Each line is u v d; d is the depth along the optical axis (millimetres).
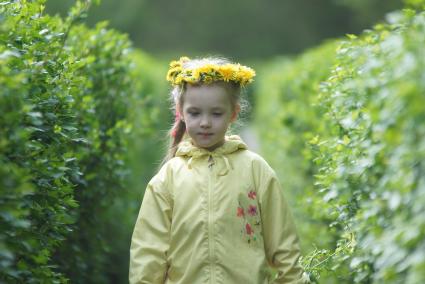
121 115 7242
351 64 4848
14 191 3484
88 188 6223
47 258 4055
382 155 3436
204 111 4523
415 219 2879
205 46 48625
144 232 4527
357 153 4234
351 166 4277
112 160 6605
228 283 4352
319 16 48281
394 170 3160
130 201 8023
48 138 4457
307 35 48500
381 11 24672
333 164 4711
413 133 2840
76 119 5668
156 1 48250
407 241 2863
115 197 6902
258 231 4488
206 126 4516
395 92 2896
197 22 48688
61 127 4523
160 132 12414
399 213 3270
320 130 6281
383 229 3443
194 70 4496
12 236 3760
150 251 4465
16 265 3965
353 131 4426
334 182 4598
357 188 4359
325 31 48500
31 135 4227
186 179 4555
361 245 3814
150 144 11180
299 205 6781
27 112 3615
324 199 4465
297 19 48625
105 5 43375
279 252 4496
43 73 4402
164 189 4582
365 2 24953
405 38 3084
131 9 44812
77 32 6605
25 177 3521
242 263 4375
